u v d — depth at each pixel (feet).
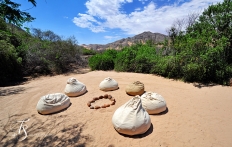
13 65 32.40
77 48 46.91
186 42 26.68
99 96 18.29
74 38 45.98
